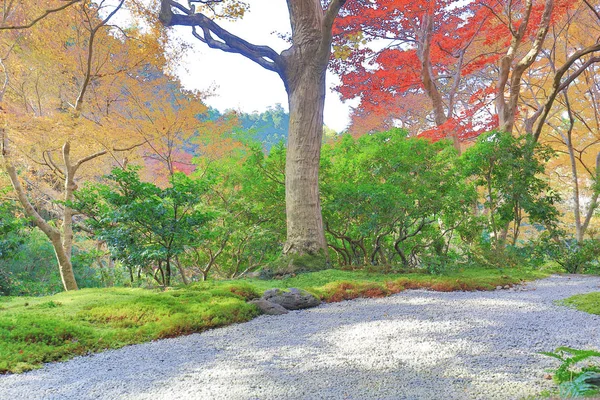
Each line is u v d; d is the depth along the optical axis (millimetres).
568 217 22469
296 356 4961
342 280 9312
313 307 7816
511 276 9953
